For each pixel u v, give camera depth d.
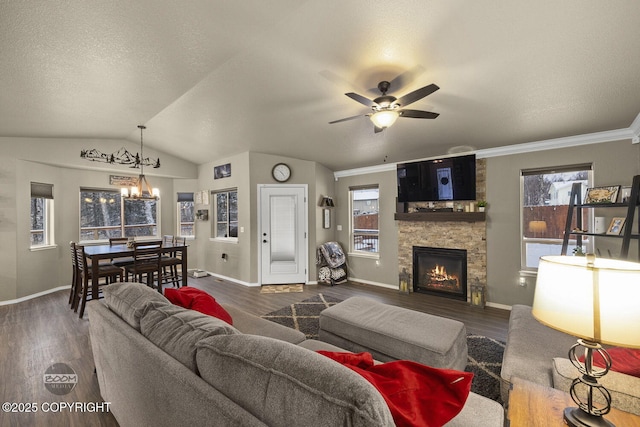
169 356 1.18
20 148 4.45
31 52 2.32
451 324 2.30
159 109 3.79
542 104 2.85
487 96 2.80
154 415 1.21
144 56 2.51
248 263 5.43
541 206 3.90
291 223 5.55
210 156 5.96
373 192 5.65
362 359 1.13
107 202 5.73
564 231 3.49
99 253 3.84
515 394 1.18
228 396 0.92
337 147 4.75
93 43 2.28
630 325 0.86
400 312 2.54
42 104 3.34
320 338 2.61
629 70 2.25
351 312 2.55
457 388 0.92
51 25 2.03
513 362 1.75
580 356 1.57
